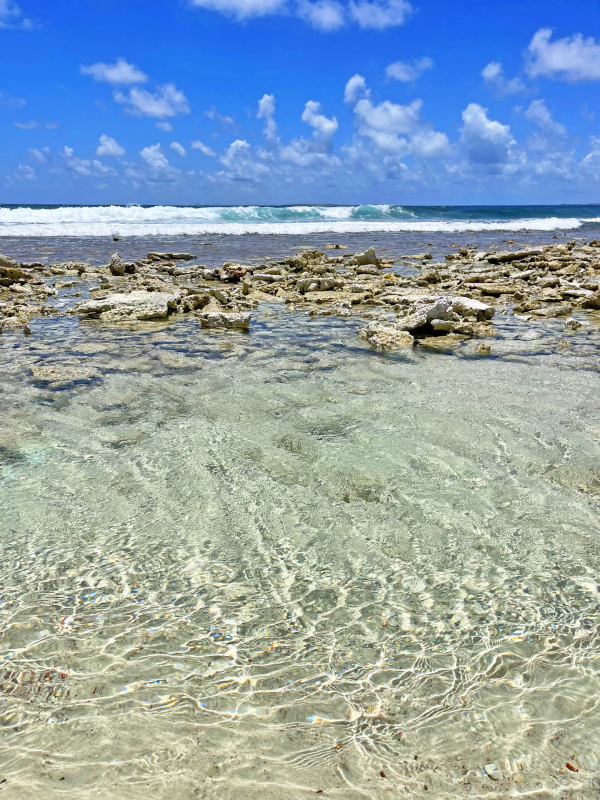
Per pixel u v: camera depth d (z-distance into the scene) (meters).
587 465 4.53
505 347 8.64
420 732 2.23
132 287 13.46
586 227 41.34
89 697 2.38
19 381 6.67
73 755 2.11
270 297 13.30
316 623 2.84
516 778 2.03
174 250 22.53
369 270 16.88
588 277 15.68
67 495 4.07
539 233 35.47
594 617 2.87
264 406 5.90
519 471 4.45
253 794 1.96
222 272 15.61
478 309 10.57
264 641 2.72
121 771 2.05
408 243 27.34
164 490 4.16
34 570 3.23
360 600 3.01
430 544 3.51
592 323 10.70
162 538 3.57
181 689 2.43
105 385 6.57
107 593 3.05
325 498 4.06
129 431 5.23
